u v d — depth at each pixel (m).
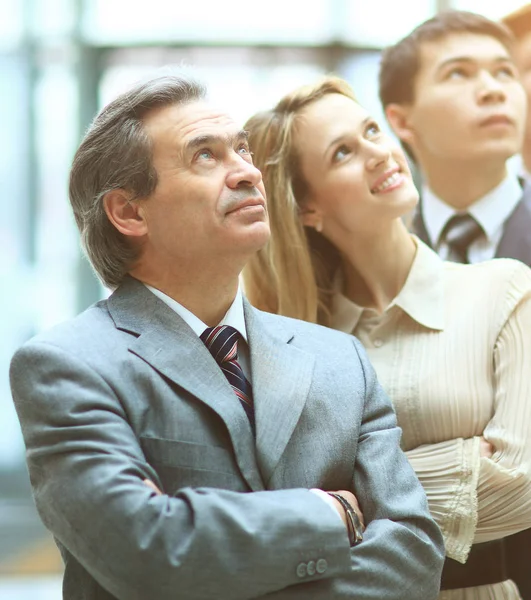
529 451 2.63
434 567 2.27
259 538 2.04
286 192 3.07
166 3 10.48
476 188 3.44
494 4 4.25
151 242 2.46
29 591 7.45
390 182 2.95
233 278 2.46
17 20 10.65
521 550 3.03
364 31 9.77
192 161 2.41
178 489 2.21
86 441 2.12
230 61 10.27
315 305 3.09
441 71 3.38
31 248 10.33
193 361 2.33
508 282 2.87
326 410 2.40
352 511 2.25
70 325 2.37
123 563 2.02
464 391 2.77
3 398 9.91
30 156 10.49
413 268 3.01
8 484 9.70
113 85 10.60
